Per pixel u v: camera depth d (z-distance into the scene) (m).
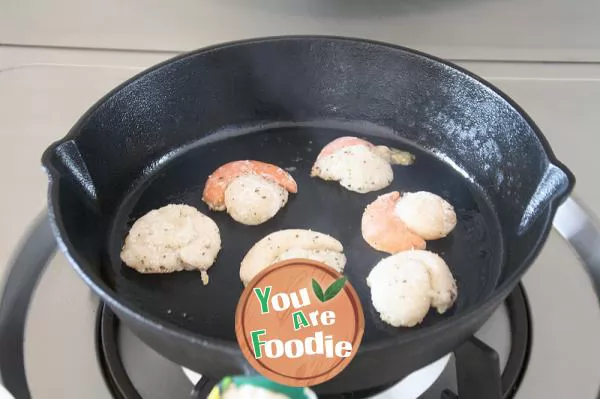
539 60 0.50
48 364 0.35
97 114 0.40
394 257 0.38
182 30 0.51
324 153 0.44
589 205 0.42
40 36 0.51
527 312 0.38
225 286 0.38
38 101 0.47
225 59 0.44
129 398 0.34
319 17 0.51
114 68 0.49
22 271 0.40
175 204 0.42
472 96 0.42
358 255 0.39
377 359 0.29
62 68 0.49
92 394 0.34
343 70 0.45
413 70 0.44
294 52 0.44
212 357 0.29
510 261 0.39
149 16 0.51
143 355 0.36
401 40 0.50
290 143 0.46
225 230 0.41
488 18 0.52
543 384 0.35
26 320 0.37
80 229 0.38
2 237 0.40
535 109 0.48
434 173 0.44
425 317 0.36
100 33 0.51
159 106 0.43
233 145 0.46
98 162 0.40
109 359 0.35
